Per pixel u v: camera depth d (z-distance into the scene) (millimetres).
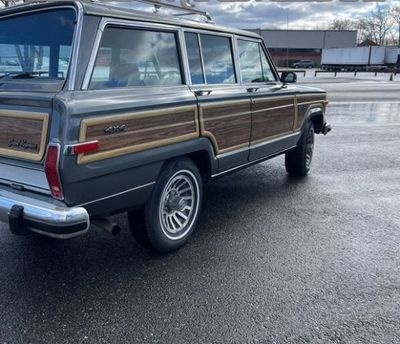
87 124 2625
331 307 2885
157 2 3766
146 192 3262
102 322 2693
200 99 3619
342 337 2570
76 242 3885
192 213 3879
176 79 3596
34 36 3072
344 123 11688
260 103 4609
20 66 3223
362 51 55562
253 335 2584
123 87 3062
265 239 3998
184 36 3666
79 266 3428
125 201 3080
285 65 84625
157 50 3402
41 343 2490
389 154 7883
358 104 16422
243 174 6512
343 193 5484
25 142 2771
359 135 9898
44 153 2664
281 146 5309
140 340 2529
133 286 3127
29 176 2838
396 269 3441
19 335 2557
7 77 3133
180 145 3434
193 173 3758
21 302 2898
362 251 3762
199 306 2883
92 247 3787
